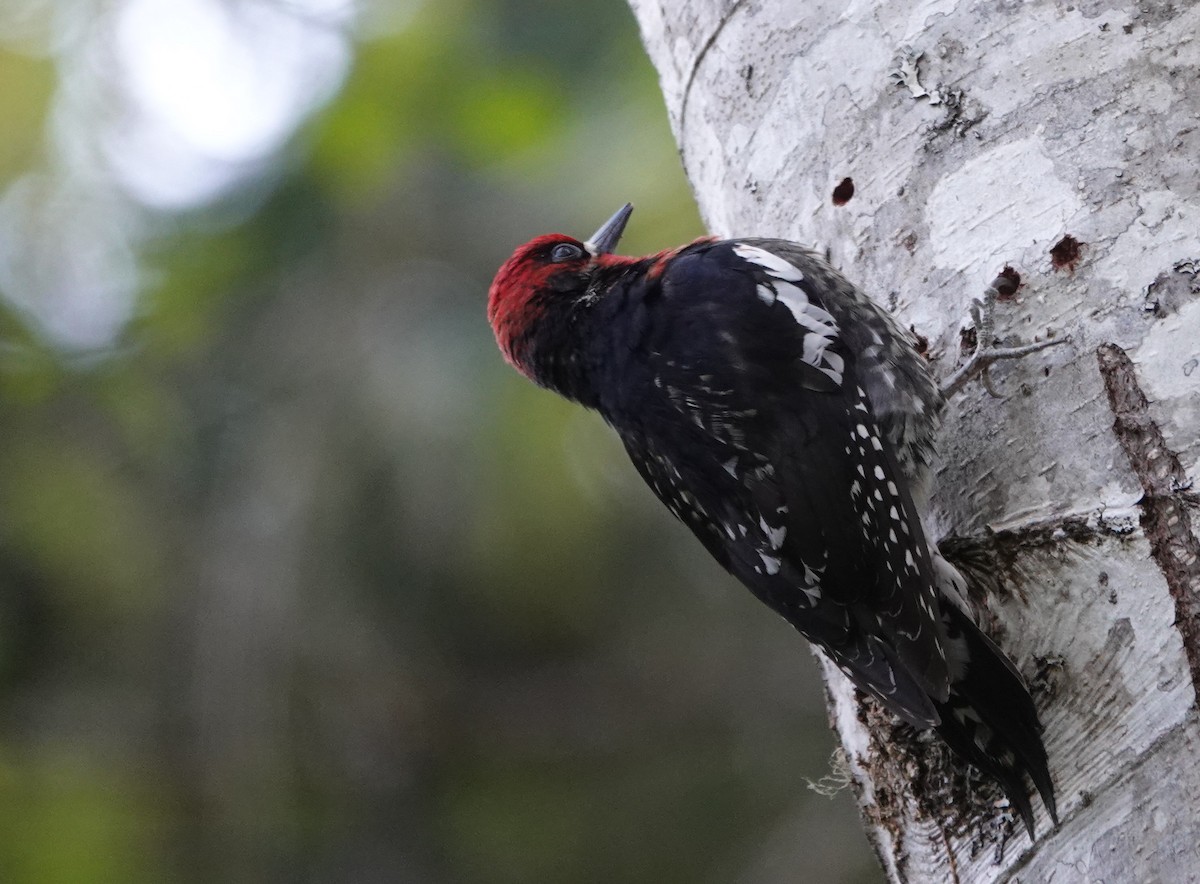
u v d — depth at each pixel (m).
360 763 12.19
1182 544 4.80
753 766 12.76
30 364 12.17
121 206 11.88
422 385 11.49
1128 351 5.05
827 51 6.10
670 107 7.00
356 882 12.02
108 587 12.16
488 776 12.55
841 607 5.78
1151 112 5.26
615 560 12.64
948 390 5.52
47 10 11.83
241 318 12.02
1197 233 5.05
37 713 12.09
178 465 12.09
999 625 5.27
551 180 11.26
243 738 11.90
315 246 11.70
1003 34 5.60
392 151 11.35
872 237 5.88
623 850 12.60
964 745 5.18
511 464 11.59
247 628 11.89
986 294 5.41
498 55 11.03
